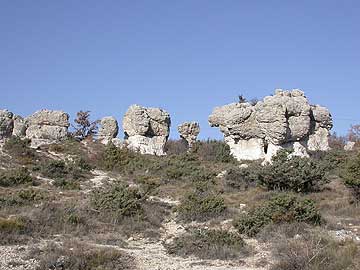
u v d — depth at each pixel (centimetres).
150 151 5316
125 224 2520
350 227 2414
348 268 1639
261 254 1997
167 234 2467
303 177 3316
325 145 5041
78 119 7256
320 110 5094
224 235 2175
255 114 4891
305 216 2397
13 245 2014
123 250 2052
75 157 4644
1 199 2800
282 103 4747
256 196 3173
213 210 2758
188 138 5919
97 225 2447
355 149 5222
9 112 5172
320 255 1742
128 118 5438
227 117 5009
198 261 1936
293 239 2094
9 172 3681
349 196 3052
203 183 3691
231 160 4828
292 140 4762
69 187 3559
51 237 2183
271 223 2344
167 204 3108
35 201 2908
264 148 4856
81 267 1720
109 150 4816
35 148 4778
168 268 1805
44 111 5575
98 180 3991
